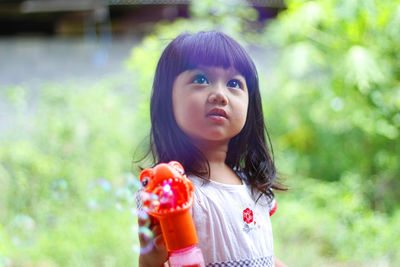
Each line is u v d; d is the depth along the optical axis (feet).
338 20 11.02
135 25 20.03
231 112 3.59
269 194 4.18
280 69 13.51
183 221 3.17
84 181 12.37
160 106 3.82
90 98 14.46
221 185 3.72
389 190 12.50
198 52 3.61
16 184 12.30
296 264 9.63
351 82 11.47
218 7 13.19
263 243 3.77
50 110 14.29
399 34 10.99
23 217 11.07
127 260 9.41
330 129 13.48
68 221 11.09
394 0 10.55
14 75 19.20
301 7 11.45
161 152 3.86
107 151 13.56
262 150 4.19
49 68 19.53
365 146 12.80
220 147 3.88
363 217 11.34
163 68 3.81
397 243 10.13
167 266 3.51
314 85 13.55
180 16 19.42
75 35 20.15
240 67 3.75
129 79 15.42
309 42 12.34
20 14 19.86
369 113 12.01
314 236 10.74
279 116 14.66
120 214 10.68
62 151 13.61
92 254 9.71
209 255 3.48
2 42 19.42
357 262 9.91
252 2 16.78
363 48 11.09
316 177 14.15
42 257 9.75
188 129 3.61
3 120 16.22
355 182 12.46
